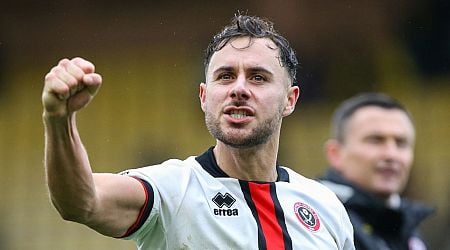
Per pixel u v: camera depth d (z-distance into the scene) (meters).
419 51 50.25
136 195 12.22
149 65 51.34
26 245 45.50
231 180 13.29
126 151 48.56
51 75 10.30
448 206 45.72
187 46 51.22
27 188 47.53
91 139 48.78
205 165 13.38
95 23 52.19
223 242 12.73
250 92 12.91
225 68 13.06
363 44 49.75
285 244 13.12
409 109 49.53
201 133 48.53
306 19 49.78
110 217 11.93
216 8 51.47
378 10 50.31
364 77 49.38
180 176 13.02
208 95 13.16
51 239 45.22
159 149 48.47
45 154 11.11
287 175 14.16
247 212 13.12
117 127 49.31
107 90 50.69
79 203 11.34
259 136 12.98
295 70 13.87
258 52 13.17
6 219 46.31
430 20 50.41
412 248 21.11
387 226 20.47
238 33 13.31
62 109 10.53
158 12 52.00
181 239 12.59
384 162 20.86
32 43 51.88
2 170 48.22
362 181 20.86
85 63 10.39
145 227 12.46
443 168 47.88
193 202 12.80
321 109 48.31
